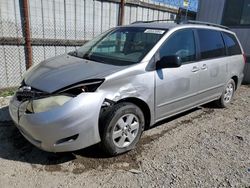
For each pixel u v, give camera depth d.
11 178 2.77
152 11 8.15
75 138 2.83
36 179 2.78
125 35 3.97
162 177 2.92
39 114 2.73
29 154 3.22
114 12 7.02
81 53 3.92
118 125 3.14
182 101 4.04
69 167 3.02
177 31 3.89
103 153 3.32
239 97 6.51
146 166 3.11
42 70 3.33
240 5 8.59
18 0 5.21
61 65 3.39
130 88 3.18
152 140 3.77
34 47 5.71
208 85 4.58
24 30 5.42
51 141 2.77
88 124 2.84
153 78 3.42
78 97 2.79
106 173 2.95
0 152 3.23
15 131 3.76
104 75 3.00
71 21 6.20
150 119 3.59
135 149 3.48
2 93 5.25
